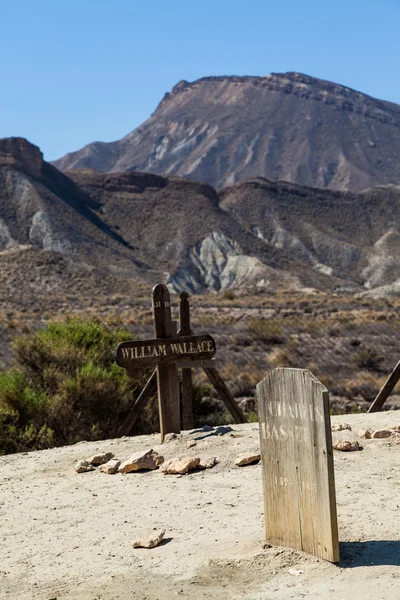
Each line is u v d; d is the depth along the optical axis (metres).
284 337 39.91
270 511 6.34
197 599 5.43
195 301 92.19
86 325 15.80
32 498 8.44
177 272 170.50
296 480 6.12
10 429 12.76
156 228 193.38
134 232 193.12
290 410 6.14
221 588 5.59
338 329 43.72
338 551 5.81
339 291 173.12
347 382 27.58
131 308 79.12
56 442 13.12
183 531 6.89
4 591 5.92
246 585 5.60
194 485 8.34
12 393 13.25
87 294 102.19
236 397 24.81
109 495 8.28
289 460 6.18
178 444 9.96
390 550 5.93
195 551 6.36
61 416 13.34
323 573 5.64
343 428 10.47
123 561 6.31
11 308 77.81
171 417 10.69
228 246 186.00
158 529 6.94
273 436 6.30
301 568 5.78
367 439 9.78
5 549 6.86
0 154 182.62
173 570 6.01
